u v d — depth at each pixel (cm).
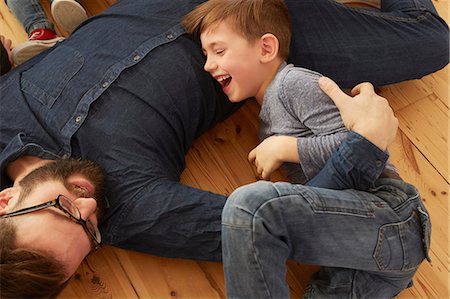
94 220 109
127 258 129
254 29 121
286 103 120
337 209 106
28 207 100
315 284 122
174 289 128
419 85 153
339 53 133
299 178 126
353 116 112
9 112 118
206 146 142
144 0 127
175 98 121
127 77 118
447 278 132
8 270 94
